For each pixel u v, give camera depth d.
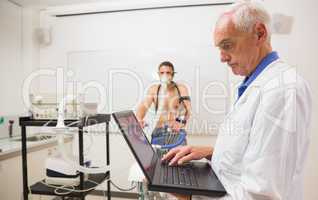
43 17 2.66
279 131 0.60
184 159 0.99
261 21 0.73
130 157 2.43
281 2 2.06
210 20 2.34
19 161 1.98
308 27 2.04
